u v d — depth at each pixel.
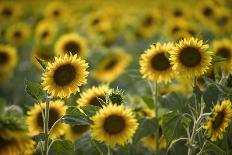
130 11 22.16
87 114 5.82
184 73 5.91
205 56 5.91
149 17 16.38
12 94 13.36
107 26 15.03
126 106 7.18
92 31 14.83
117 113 5.60
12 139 4.38
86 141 6.67
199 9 15.11
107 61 11.11
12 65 11.72
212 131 5.74
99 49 13.52
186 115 6.60
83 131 7.41
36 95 5.61
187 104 6.73
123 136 5.59
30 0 27.16
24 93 12.55
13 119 4.42
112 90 5.93
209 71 6.73
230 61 7.63
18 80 13.85
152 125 6.66
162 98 7.04
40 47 12.59
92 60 11.78
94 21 15.22
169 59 5.98
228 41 7.85
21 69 14.38
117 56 11.33
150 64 6.57
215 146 5.92
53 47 13.26
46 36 14.07
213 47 7.84
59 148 5.84
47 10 16.72
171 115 6.34
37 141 5.85
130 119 5.62
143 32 16.36
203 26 16.47
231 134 6.32
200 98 6.12
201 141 6.07
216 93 6.09
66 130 7.36
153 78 6.55
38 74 14.14
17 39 14.85
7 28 16.34
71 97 7.27
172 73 6.50
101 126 5.59
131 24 18.22
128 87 11.73
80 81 5.66
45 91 5.79
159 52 6.57
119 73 11.12
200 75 6.31
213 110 5.71
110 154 6.21
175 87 9.09
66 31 15.84
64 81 5.62
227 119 5.72
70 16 17.64
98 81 10.31
